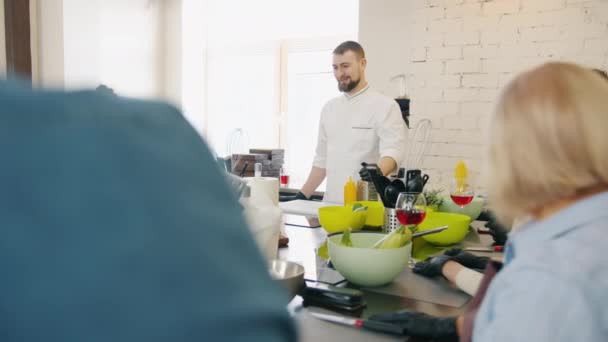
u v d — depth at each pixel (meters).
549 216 0.73
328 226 1.75
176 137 0.34
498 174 0.73
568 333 0.62
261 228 1.26
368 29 4.13
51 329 0.25
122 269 0.26
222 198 0.34
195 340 0.26
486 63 3.36
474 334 0.74
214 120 5.69
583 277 0.62
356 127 3.11
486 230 1.86
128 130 0.31
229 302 0.28
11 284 0.25
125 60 4.99
